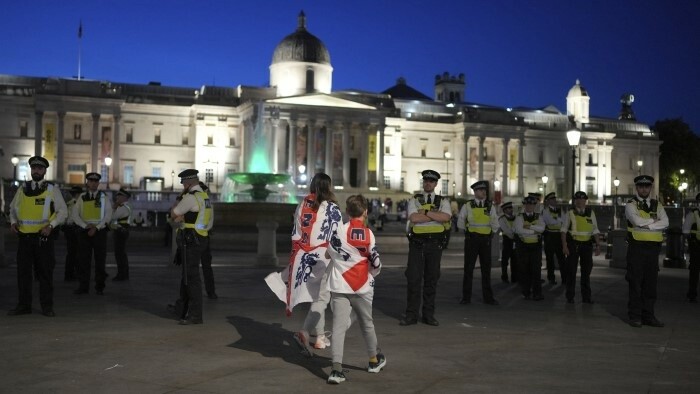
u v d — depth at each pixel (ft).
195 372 32.53
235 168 379.76
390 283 74.02
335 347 31.65
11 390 28.96
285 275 39.24
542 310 56.03
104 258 61.31
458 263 108.06
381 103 410.72
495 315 52.54
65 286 67.56
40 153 340.80
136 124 371.76
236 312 51.03
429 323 47.34
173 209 45.78
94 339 40.11
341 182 383.45
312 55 413.39
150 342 39.42
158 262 98.58
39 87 355.15
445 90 540.52
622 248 102.42
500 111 423.23
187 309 47.19
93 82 350.84
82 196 60.75
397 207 348.38
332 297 32.78
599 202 441.27
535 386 30.94
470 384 31.17
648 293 48.73
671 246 106.22
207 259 58.23
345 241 32.58
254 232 138.92
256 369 33.35
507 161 420.36
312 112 364.38
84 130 360.89
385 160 402.11
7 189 258.57
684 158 492.13
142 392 28.91
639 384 31.58
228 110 378.53
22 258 48.83
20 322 45.85
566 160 447.83
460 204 327.26
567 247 61.21
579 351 38.91
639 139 469.16
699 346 41.11
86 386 29.71
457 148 420.36
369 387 30.58
